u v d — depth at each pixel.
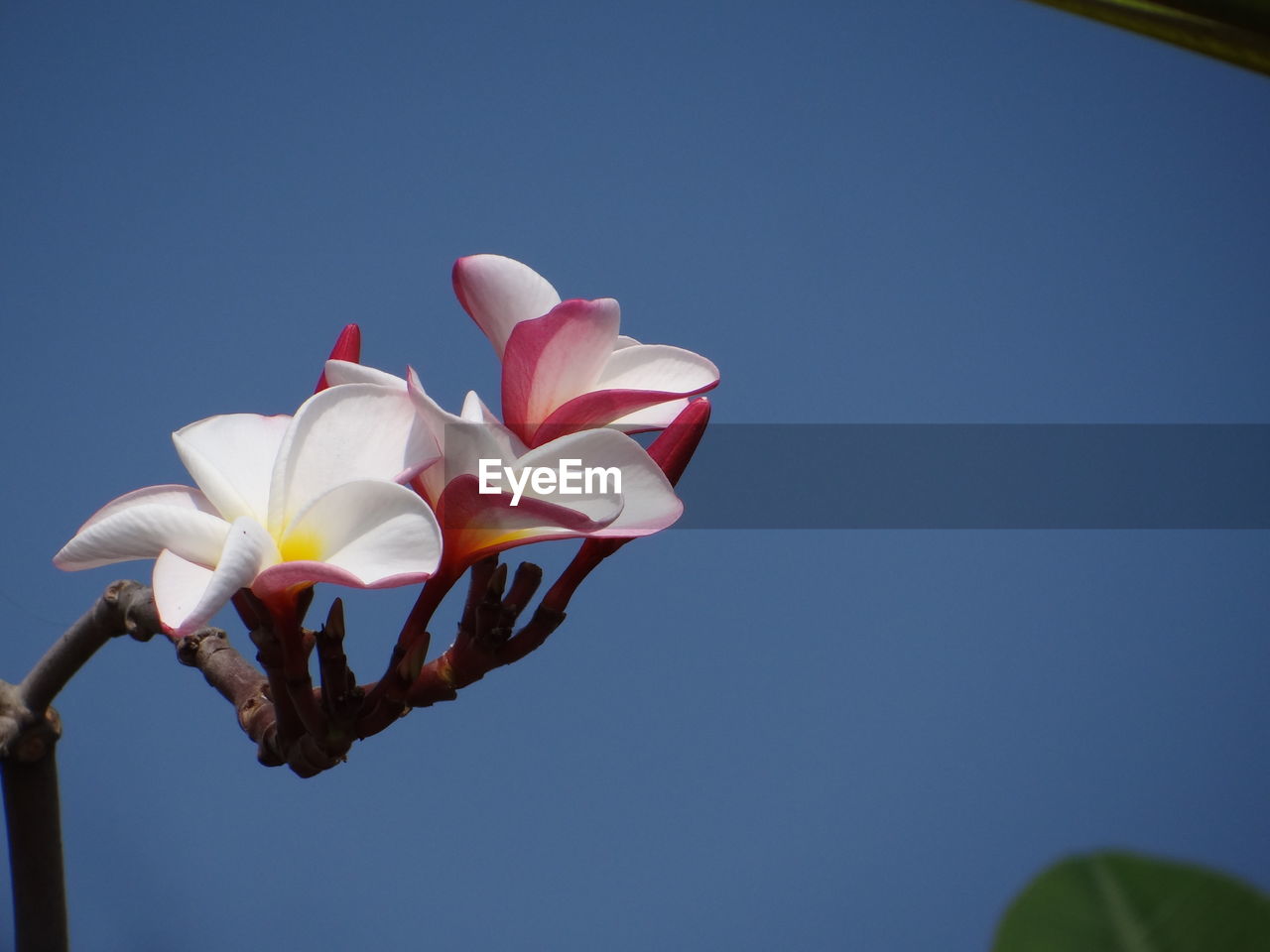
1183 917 0.32
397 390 0.46
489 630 0.49
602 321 0.47
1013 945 0.33
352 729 0.49
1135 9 0.35
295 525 0.44
